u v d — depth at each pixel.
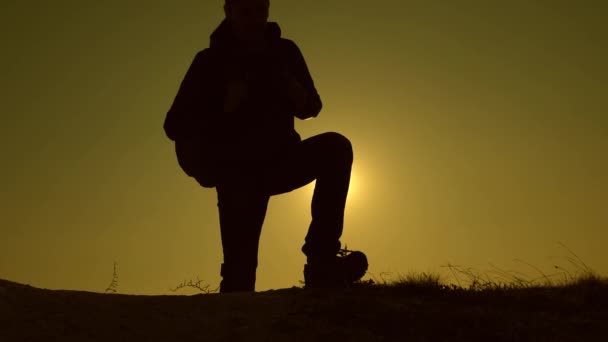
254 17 5.13
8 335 3.93
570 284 5.55
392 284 5.26
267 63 5.25
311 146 5.19
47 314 4.26
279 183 5.30
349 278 5.14
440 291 5.13
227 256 5.29
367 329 4.33
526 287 5.53
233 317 4.41
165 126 5.25
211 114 5.27
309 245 5.14
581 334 4.38
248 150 5.19
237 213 5.23
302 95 5.11
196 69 5.26
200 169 5.23
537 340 4.27
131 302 4.65
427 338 4.26
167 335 4.11
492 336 4.30
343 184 5.11
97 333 4.06
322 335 4.20
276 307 4.62
